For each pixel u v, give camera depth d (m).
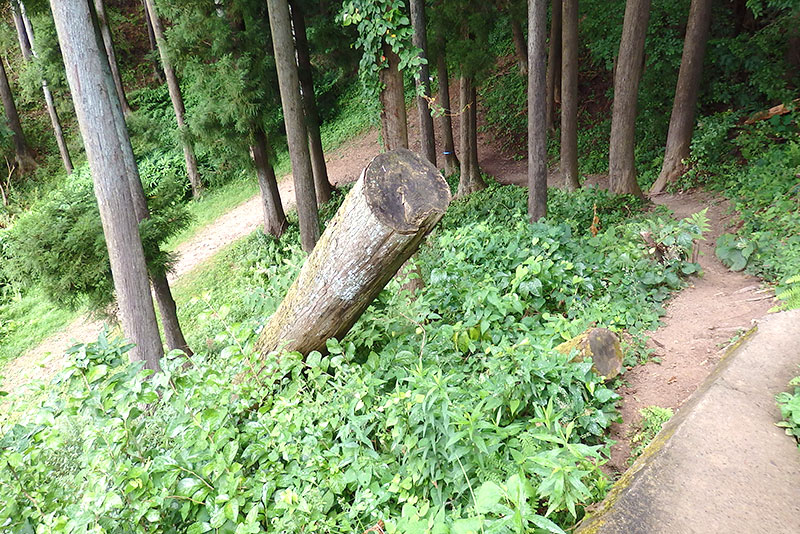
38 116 26.02
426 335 3.88
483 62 12.14
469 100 13.68
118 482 2.44
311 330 3.62
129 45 28.11
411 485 2.58
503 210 10.28
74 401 2.80
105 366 2.97
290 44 8.18
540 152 7.64
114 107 7.78
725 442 2.80
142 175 20.84
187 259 15.50
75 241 7.58
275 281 5.22
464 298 4.62
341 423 3.04
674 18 12.59
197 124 12.19
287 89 8.34
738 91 11.95
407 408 2.70
